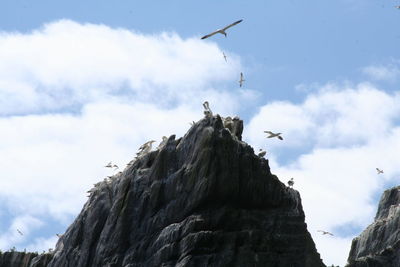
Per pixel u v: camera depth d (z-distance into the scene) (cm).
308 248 11400
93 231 11856
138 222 11469
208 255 10794
